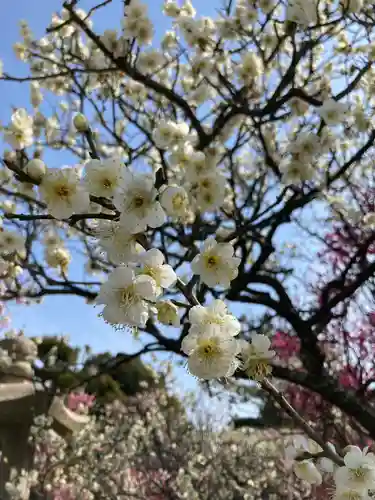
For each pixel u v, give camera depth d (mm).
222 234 3238
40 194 1355
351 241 4281
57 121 4012
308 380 3428
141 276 1269
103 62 3775
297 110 3410
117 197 1278
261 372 1408
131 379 10680
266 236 3900
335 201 3916
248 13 3451
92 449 5375
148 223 1279
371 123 3713
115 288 1266
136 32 3109
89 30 2936
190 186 2014
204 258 1502
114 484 5098
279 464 4902
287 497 4762
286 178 2971
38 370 4465
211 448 5617
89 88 4016
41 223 2975
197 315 1322
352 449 1455
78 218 1363
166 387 7355
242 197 4535
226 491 5035
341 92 3012
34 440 4730
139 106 4219
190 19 3514
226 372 1274
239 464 5441
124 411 6895
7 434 4383
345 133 3754
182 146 2502
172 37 3910
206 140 3250
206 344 1286
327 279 4691
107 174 1329
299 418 1450
